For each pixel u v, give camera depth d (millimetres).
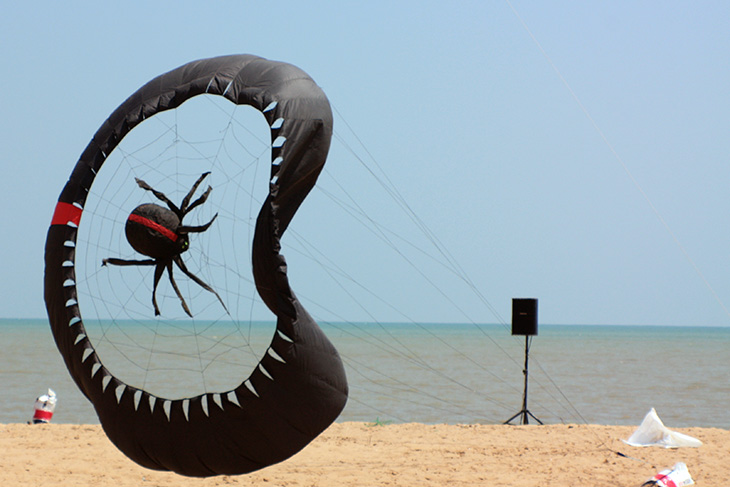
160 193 7879
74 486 9562
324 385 7652
